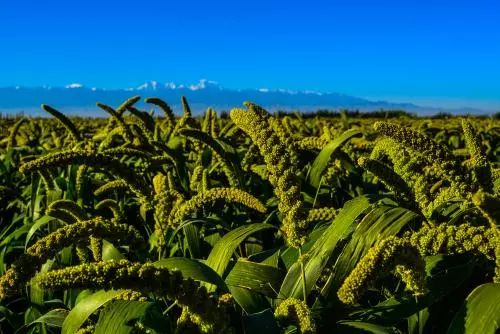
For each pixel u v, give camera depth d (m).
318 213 1.39
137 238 0.96
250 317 1.00
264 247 2.02
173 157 2.45
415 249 0.87
